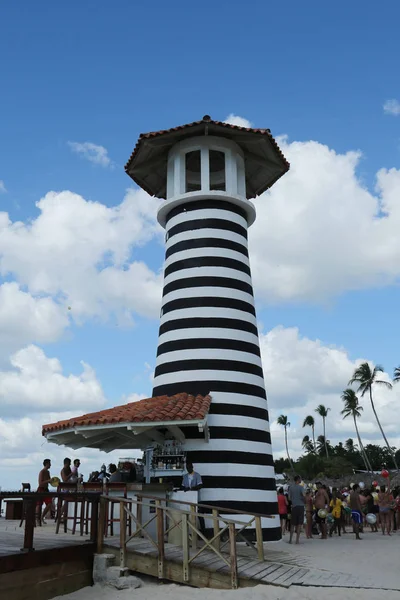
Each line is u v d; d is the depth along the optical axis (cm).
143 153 2398
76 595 1241
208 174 2284
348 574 1342
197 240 2214
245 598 1124
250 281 2270
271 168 2562
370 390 8131
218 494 1916
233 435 1986
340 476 8512
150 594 1216
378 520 2756
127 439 2148
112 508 1602
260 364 2188
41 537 1492
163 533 1344
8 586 1123
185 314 2130
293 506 1992
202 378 2044
